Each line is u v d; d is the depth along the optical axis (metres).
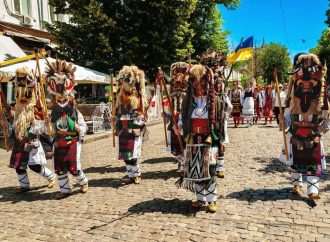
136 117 5.56
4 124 5.62
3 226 4.18
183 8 16.53
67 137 5.11
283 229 3.62
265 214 4.04
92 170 6.85
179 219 4.03
